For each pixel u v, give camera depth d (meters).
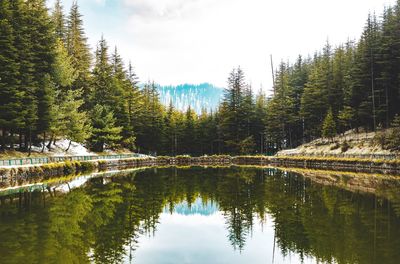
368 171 44.28
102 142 65.00
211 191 29.81
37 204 22.41
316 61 83.38
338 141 62.41
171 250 14.19
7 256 12.66
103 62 69.38
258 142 86.50
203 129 89.44
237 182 36.09
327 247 14.01
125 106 72.06
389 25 56.53
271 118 79.06
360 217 18.75
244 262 12.91
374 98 58.06
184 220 19.42
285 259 13.02
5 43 36.53
